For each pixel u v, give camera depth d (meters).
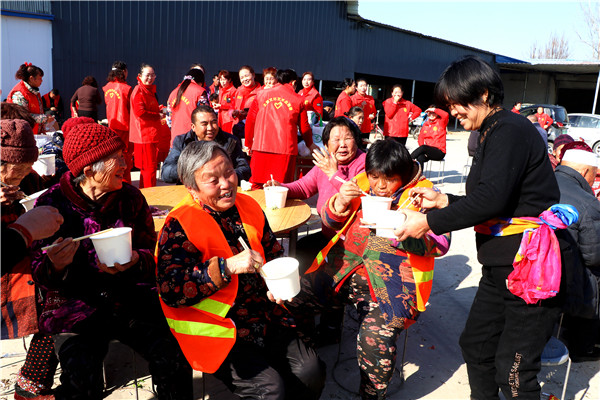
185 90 6.08
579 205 2.76
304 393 2.18
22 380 2.46
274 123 5.72
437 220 2.12
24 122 2.16
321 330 3.35
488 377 2.55
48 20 12.34
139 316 2.29
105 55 13.46
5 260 1.61
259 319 2.22
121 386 2.80
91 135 2.00
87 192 2.11
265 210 3.25
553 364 2.73
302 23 18.03
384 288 2.50
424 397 2.86
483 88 2.10
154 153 6.48
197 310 2.05
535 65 25.77
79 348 2.07
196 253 2.08
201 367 2.03
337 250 2.76
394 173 2.48
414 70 23.22
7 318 2.11
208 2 15.25
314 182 3.47
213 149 2.03
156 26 14.28
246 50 16.61
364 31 20.33
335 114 9.71
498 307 2.39
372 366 2.43
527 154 2.04
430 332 3.66
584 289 2.36
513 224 2.16
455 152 16.20
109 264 1.92
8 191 1.93
